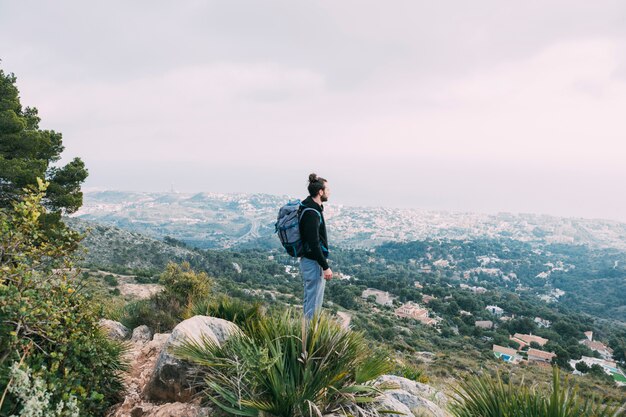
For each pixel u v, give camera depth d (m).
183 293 9.50
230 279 110.44
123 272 61.16
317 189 4.02
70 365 2.97
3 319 2.56
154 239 133.38
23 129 16.22
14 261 2.96
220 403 2.91
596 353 97.31
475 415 2.67
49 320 2.83
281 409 2.70
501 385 2.68
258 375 2.82
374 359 3.23
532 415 2.43
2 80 17.19
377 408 3.07
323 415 2.72
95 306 3.55
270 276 140.12
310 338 3.14
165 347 3.54
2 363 2.37
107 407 3.45
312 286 4.04
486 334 103.19
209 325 3.87
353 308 99.81
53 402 2.59
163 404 3.35
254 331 3.45
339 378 2.85
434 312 126.44
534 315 142.75
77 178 17.34
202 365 3.22
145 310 8.38
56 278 3.14
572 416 2.31
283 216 4.06
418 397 3.72
